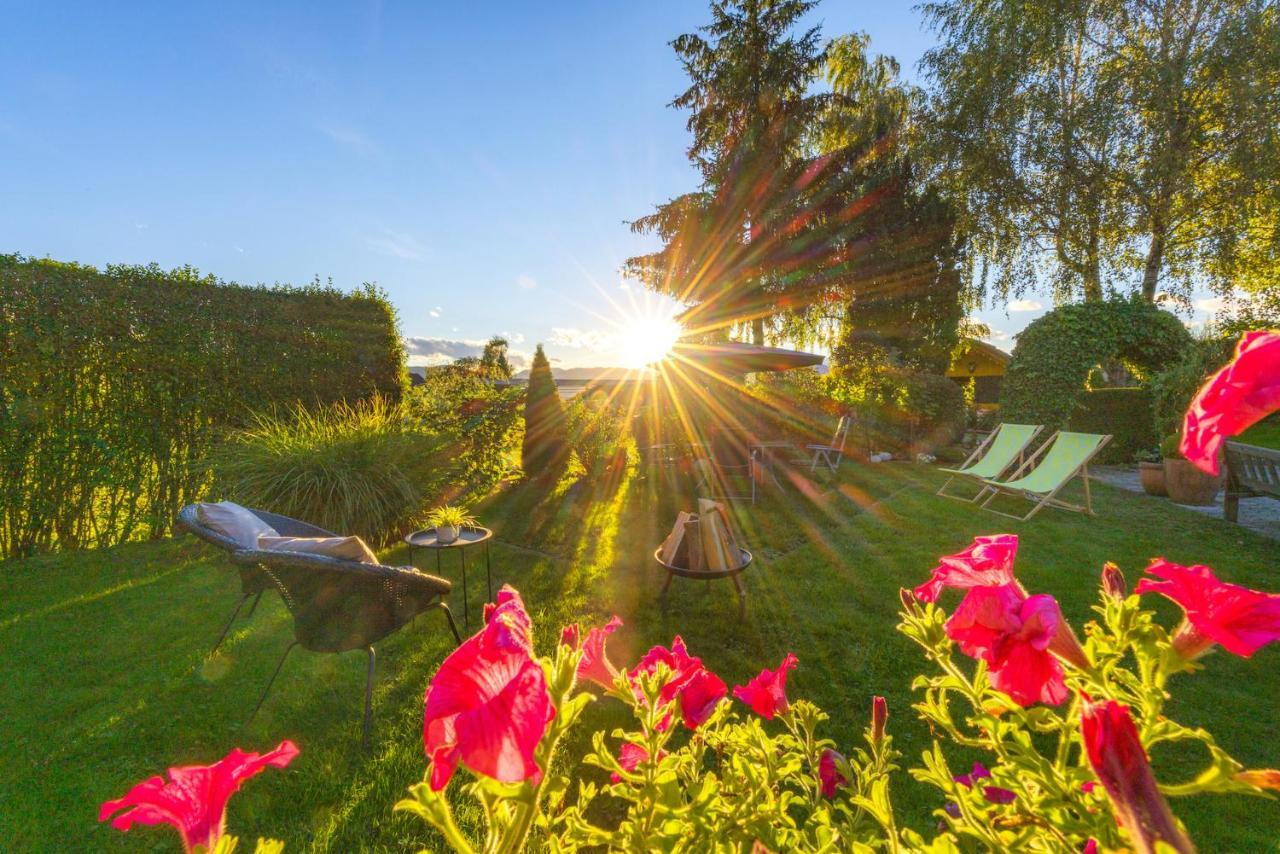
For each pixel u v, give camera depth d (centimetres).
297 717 250
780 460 885
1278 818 183
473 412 748
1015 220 1330
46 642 317
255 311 609
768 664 292
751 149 1482
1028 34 1198
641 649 312
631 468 849
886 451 1065
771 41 1521
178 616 351
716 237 1583
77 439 485
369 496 483
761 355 862
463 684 52
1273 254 1179
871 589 386
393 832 186
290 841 183
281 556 217
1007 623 75
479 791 57
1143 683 70
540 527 560
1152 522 550
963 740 82
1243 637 60
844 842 100
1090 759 49
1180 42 1152
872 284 1424
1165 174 1129
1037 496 649
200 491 533
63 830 189
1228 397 54
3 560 461
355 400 695
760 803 97
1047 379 987
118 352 508
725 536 344
